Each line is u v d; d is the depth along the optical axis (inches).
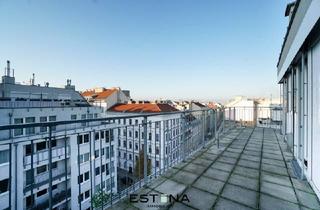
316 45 103.5
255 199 97.2
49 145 71.5
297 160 139.7
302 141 125.3
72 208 450.0
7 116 427.5
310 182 110.7
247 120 424.5
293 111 162.9
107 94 1296.8
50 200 72.5
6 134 295.9
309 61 114.6
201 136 200.7
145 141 117.8
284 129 237.9
